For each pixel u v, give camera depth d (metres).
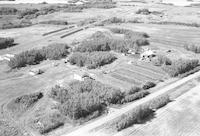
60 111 35.34
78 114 33.91
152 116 34.28
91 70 52.44
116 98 38.28
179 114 34.84
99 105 36.22
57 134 30.55
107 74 50.09
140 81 46.62
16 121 33.62
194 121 33.25
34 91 43.12
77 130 31.23
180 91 42.03
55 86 43.06
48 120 33.38
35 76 50.03
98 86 42.06
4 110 36.56
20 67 55.12
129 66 54.53
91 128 31.55
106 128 31.44
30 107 37.41
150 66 54.47
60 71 52.41
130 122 32.00
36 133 30.84
